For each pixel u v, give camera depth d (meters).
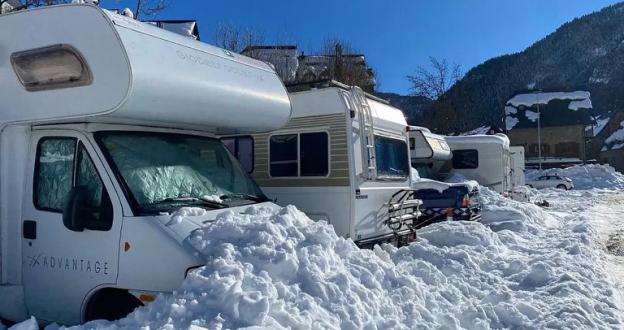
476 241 9.29
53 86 4.31
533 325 5.28
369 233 7.22
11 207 4.63
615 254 10.83
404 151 8.55
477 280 6.75
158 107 4.34
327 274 4.29
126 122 4.64
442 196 11.28
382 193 7.55
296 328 3.55
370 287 4.60
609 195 29.12
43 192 4.61
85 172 4.45
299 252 4.29
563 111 58.97
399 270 5.70
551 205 22.91
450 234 9.41
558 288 6.58
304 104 7.25
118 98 4.05
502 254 8.98
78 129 4.51
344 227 6.92
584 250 9.63
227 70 5.24
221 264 3.83
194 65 4.79
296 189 7.25
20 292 4.56
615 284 7.73
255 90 5.53
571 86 62.59
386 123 7.98
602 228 15.03
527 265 7.79
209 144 5.43
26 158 4.69
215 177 5.13
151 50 4.35
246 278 3.81
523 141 58.88
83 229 4.27
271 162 7.47
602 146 73.38
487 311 5.34
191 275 3.73
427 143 14.22
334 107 7.03
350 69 26.16
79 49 4.18
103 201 4.30
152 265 4.00
